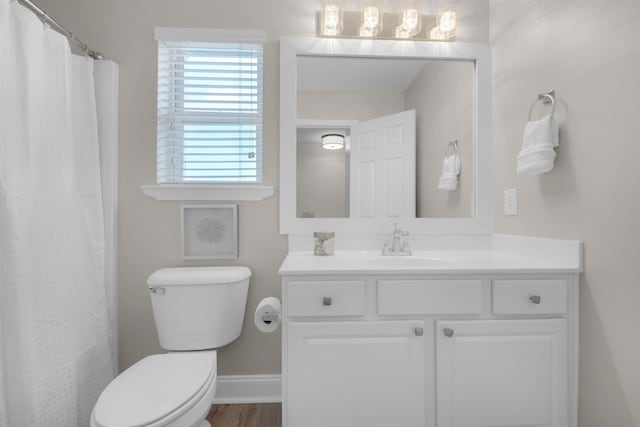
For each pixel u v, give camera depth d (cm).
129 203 164
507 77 158
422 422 114
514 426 115
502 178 163
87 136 146
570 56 120
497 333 115
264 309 126
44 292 117
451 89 173
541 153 123
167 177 168
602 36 107
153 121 165
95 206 147
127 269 164
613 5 103
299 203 168
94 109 148
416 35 172
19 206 109
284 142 166
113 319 159
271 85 168
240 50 169
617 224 103
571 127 120
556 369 116
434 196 171
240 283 153
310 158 168
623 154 101
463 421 115
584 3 114
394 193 170
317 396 113
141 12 164
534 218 140
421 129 172
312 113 168
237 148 170
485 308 117
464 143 173
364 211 169
